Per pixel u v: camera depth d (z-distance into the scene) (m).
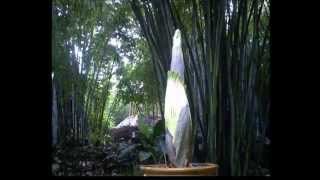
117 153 2.90
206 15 2.75
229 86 2.74
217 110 2.73
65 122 2.83
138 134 2.97
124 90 2.99
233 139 2.73
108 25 2.95
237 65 2.75
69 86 2.84
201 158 2.74
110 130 2.96
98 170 2.87
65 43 2.85
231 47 2.75
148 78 2.99
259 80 2.75
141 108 3.02
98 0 2.93
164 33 2.82
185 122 2.12
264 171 2.71
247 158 2.73
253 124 2.75
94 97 2.92
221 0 2.74
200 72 2.76
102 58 2.94
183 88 2.15
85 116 2.88
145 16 2.84
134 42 2.98
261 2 2.75
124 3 2.96
